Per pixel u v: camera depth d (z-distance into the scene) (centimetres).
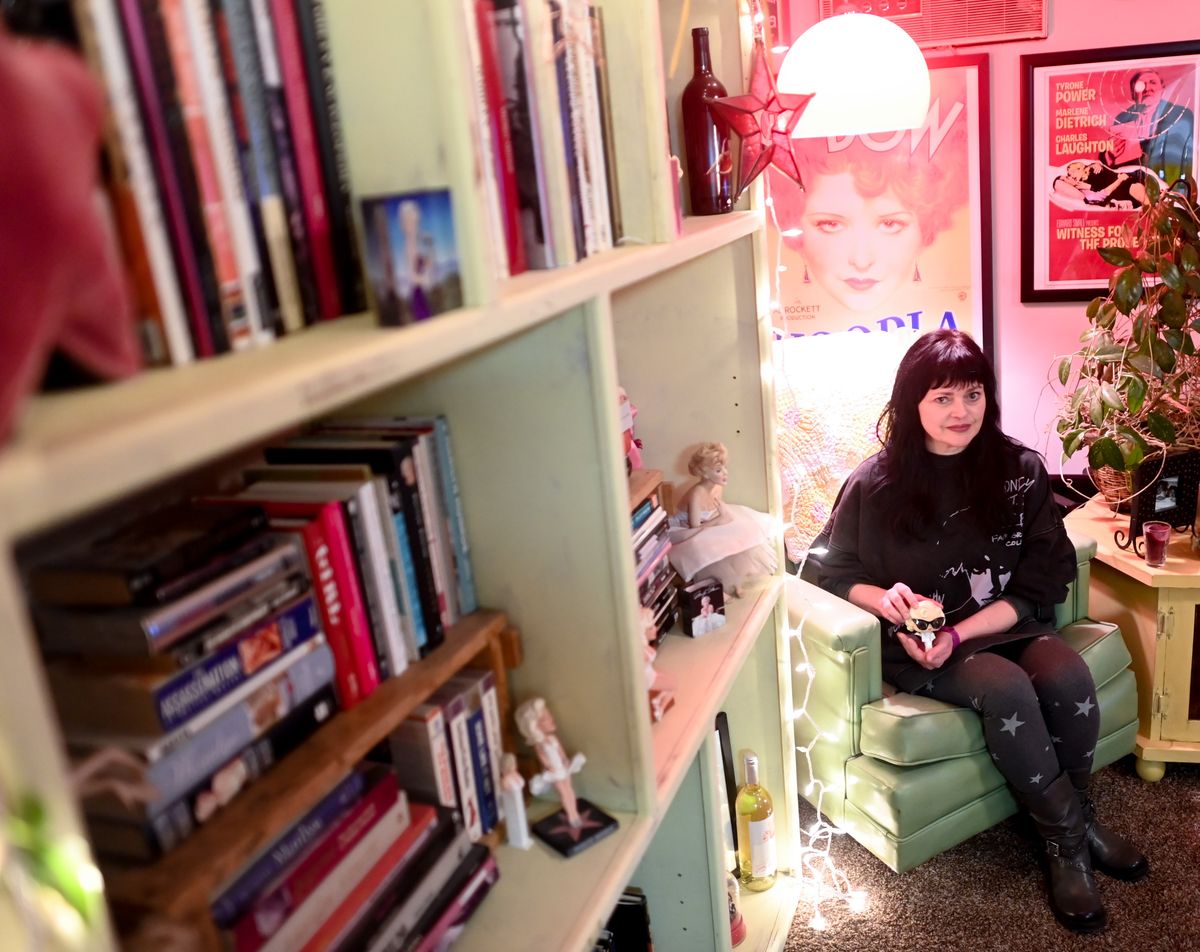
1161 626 219
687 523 177
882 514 219
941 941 188
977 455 212
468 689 112
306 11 77
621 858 113
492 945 102
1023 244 261
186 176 66
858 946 189
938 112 256
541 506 112
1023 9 247
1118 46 246
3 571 45
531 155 99
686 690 147
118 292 56
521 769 123
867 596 216
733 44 161
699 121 160
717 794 153
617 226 124
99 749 76
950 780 194
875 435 251
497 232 96
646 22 117
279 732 89
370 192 82
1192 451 222
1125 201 252
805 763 221
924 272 266
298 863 88
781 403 257
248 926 82
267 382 60
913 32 254
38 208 48
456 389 112
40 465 45
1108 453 217
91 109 51
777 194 268
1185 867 201
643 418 188
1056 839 195
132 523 87
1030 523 217
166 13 65
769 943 185
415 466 107
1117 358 220
